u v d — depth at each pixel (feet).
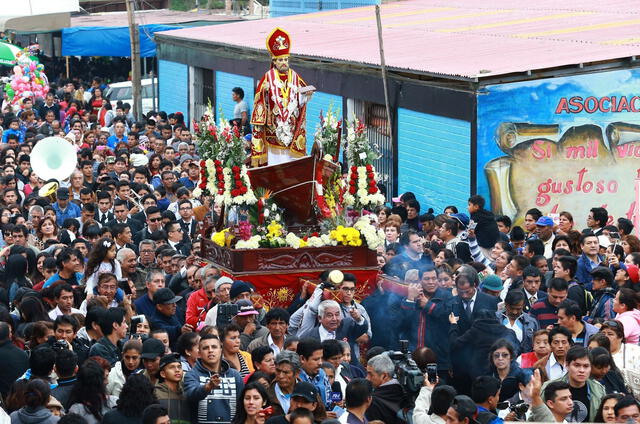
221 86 138.31
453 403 39.73
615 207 86.69
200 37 144.36
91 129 127.95
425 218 77.77
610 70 85.20
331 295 56.24
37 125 136.56
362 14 139.74
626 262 62.64
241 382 44.45
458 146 86.33
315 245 64.44
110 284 57.72
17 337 51.85
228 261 64.64
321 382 45.88
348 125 69.26
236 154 65.51
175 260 65.92
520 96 84.28
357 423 41.93
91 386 42.60
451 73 84.64
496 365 46.98
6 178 91.40
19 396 42.57
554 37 97.40
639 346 50.85
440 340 55.11
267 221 65.62
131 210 83.76
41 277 66.69
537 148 85.05
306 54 109.09
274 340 52.21
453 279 59.31
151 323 55.42
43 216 77.71
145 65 192.24
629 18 104.06
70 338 49.14
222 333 48.91
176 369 43.32
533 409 41.93
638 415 41.75
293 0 169.17
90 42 176.65
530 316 54.49
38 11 179.32
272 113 67.26
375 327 56.85
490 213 72.95
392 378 45.19
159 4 255.50
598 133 85.81
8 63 164.04
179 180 95.81
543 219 71.26
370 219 67.36
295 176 66.03
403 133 94.84
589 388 45.16
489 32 106.52
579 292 58.34
